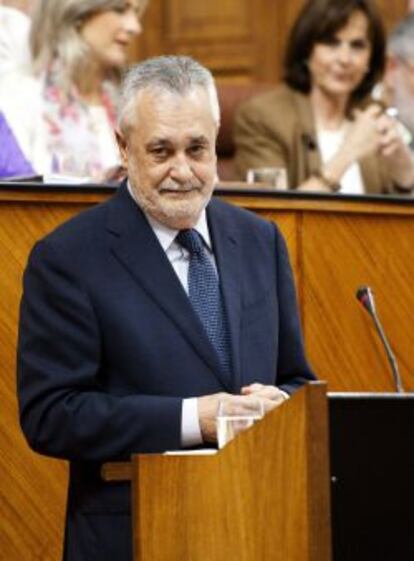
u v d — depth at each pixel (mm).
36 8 13086
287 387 8758
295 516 6793
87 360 8438
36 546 9984
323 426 6742
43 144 12852
